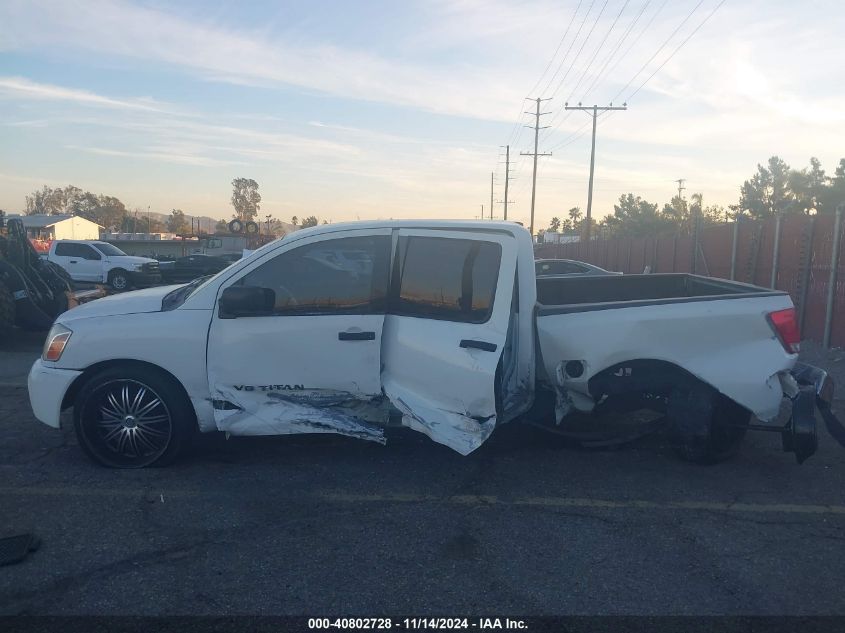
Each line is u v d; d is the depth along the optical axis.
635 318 5.77
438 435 5.47
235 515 4.96
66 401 5.80
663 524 4.93
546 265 18.61
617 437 6.23
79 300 13.60
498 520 4.95
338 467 5.92
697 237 20.25
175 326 5.61
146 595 3.91
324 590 3.99
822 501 5.40
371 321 5.59
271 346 5.57
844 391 9.50
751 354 5.70
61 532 4.66
